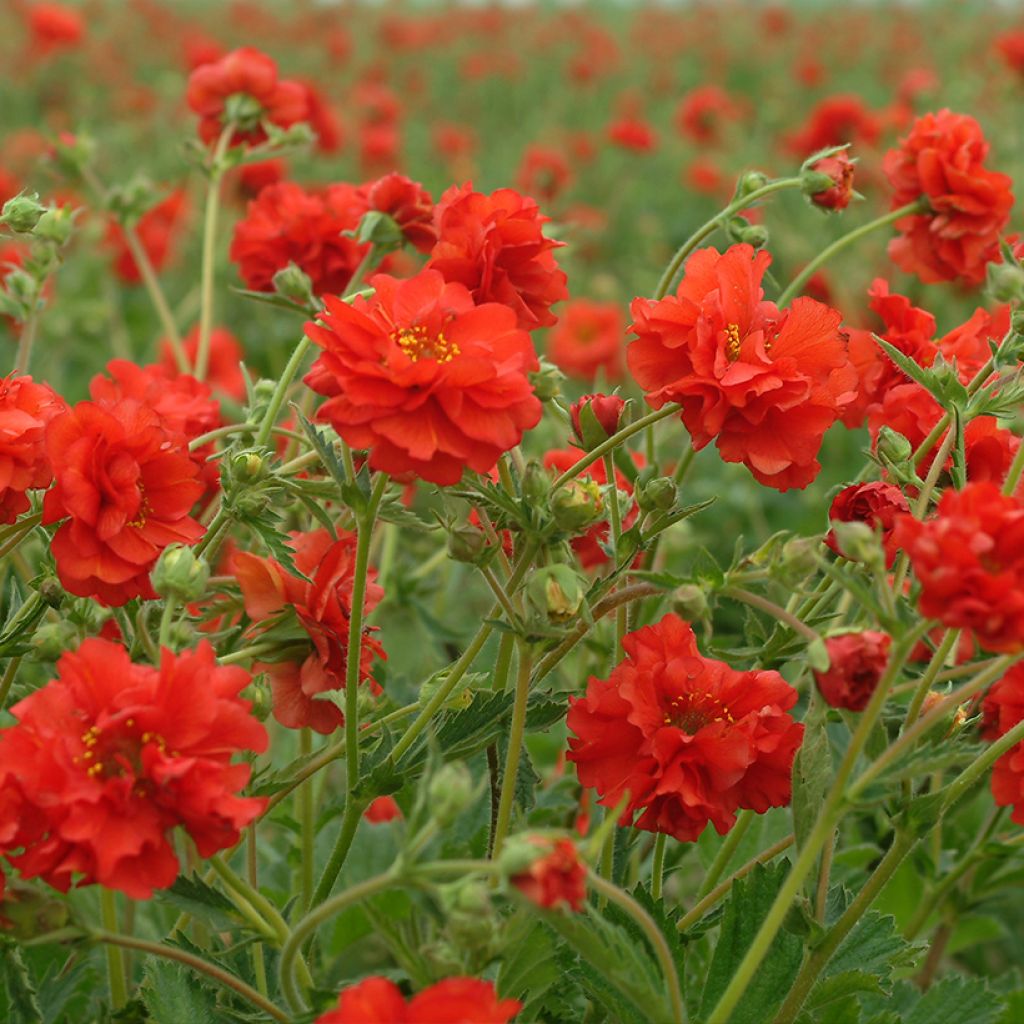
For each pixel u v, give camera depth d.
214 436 2.44
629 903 1.67
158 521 2.10
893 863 2.07
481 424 1.81
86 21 15.20
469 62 14.10
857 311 5.68
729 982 2.21
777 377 2.06
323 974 2.91
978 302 5.68
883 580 1.78
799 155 6.86
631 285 8.09
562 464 2.87
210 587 2.40
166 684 1.69
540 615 1.96
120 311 6.92
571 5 22.31
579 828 2.97
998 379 2.37
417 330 1.93
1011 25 17.45
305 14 16.38
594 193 10.45
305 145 3.95
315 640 2.16
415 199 3.01
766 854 2.33
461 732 2.18
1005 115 7.64
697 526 5.09
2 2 15.19
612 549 2.23
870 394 2.73
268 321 6.19
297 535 2.56
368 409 1.79
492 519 2.19
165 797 1.67
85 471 2.01
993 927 3.41
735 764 2.09
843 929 2.08
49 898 1.77
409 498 3.04
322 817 2.76
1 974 2.05
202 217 7.73
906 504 2.23
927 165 3.15
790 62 16.47
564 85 15.43
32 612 2.32
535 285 2.28
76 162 4.26
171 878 1.68
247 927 1.95
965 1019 2.59
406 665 3.60
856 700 1.81
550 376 2.28
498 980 1.99
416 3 21.33
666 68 14.88
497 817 2.28
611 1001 2.11
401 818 3.15
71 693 1.71
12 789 1.68
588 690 2.18
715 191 8.86
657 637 2.22
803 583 2.01
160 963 2.07
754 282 2.16
